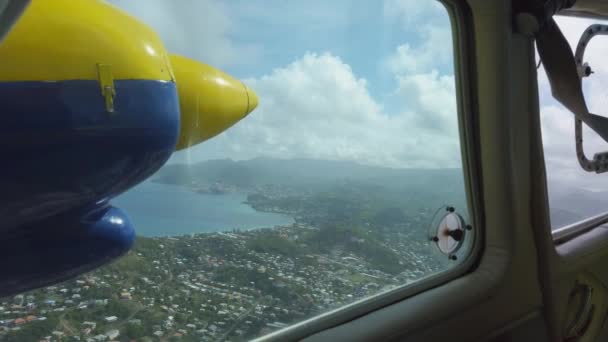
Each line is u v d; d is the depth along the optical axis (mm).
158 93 1611
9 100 1320
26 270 1557
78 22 1444
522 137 3066
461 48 2949
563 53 2758
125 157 1565
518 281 3162
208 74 2043
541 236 3260
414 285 2875
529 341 3295
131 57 1536
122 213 1845
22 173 1392
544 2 2727
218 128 2168
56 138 1400
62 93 1390
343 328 2459
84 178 1501
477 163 3113
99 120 1459
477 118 3047
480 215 3158
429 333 2658
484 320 2947
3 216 1425
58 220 1569
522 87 3004
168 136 1676
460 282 2984
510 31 2846
